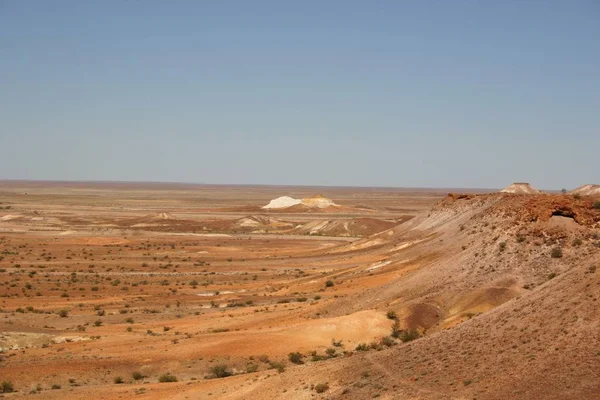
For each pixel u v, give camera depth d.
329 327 52.72
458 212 96.69
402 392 30.41
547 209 58.75
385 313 54.19
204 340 53.91
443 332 38.22
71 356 51.81
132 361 49.44
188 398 39.00
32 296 85.25
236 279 99.62
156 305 78.81
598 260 35.09
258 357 49.22
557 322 31.34
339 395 32.75
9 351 55.34
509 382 27.86
